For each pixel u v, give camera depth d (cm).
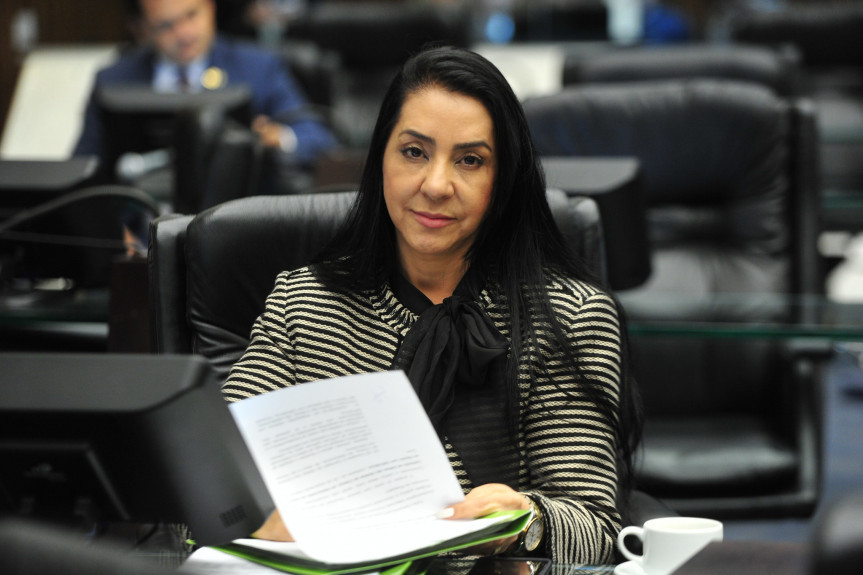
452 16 992
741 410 539
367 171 292
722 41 1199
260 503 211
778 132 561
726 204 576
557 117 571
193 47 722
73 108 746
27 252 422
